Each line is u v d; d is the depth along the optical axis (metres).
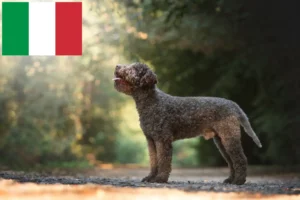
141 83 8.68
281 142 20.83
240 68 23.55
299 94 20.08
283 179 13.33
